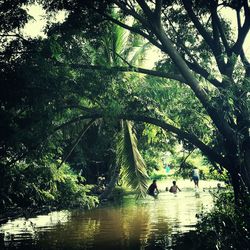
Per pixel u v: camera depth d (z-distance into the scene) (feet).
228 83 44.37
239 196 39.93
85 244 43.70
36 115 46.37
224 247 34.71
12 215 70.33
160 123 47.62
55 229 54.70
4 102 45.29
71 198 82.33
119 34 61.31
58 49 43.37
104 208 78.54
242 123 43.39
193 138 46.52
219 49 46.73
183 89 50.65
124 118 47.98
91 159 116.16
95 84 45.57
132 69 46.75
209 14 53.26
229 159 44.24
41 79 43.65
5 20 45.21
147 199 93.86
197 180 113.91
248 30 44.98
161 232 48.96
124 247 41.57
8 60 44.93
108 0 45.55
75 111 54.65
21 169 73.10
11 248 43.21
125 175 65.57
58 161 79.25
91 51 49.32
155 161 133.59
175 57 44.62
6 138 46.11
